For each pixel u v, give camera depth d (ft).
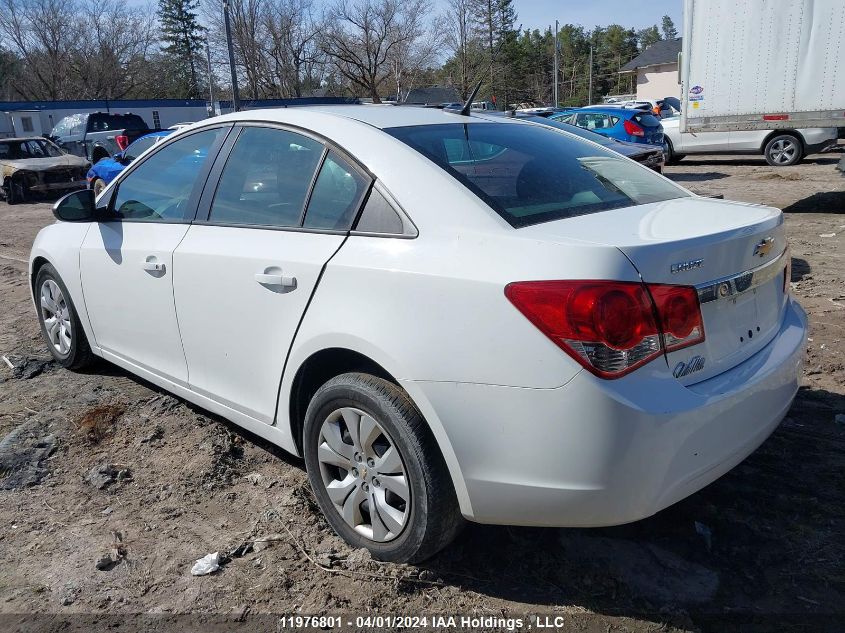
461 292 8.09
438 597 8.89
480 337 7.91
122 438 13.12
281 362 10.15
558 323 7.47
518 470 7.88
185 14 207.72
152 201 13.08
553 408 7.56
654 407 7.49
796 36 32.37
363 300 8.93
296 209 10.38
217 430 13.21
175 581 9.33
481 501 8.26
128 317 13.35
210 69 146.20
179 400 14.57
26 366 16.62
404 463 8.72
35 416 14.07
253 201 11.10
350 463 9.48
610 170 11.09
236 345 10.94
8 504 11.19
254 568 9.54
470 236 8.41
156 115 134.00
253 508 10.94
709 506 10.43
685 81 35.88
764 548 9.52
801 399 13.60
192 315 11.65
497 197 9.00
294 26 156.35
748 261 8.73
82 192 13.58
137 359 13.57
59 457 12.57
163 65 201.98
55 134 77.82
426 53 151.43
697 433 7.82
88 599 9.05
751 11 33.22
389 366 8.57
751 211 9.75
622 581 9.01
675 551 9.53
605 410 7.39
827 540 9.62
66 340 15.92
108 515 10.83
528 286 7.67
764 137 54.44
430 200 8.95
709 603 8.62
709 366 8.24
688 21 35.19
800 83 32.71
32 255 16.26
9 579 9.45
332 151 10.18
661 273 7.70
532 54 221.05
